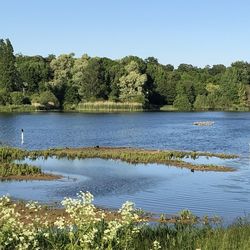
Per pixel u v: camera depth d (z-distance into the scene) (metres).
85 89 153.50
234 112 161.88
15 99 145.88
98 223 10.94
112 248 9.92
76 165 43.50
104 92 154.88
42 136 74.25
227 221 22.58
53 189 31.34
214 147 62.75
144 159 47.03
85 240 9.71
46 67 158.00
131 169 41.31
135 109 153.25
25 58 191.00
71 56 162.75
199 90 172.12
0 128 87.56
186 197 29.30
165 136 77.62
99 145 63.19
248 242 11.83
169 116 133.75
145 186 33.09
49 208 24.19
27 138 70.75
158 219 22.84
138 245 11.66
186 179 36.38
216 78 188.50
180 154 51.81
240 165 45.09
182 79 178.38
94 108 151.00
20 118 116.38
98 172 39.31
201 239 12.58
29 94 152.75
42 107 147.38
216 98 167.88
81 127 92.31
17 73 152.38
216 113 154.00
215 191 31.48
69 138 72.06
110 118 120.38
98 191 31.00
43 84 152.25
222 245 11.55
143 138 73.81
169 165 43.91
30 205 15.48
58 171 39.44
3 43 151.50
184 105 166.12
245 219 19.88
